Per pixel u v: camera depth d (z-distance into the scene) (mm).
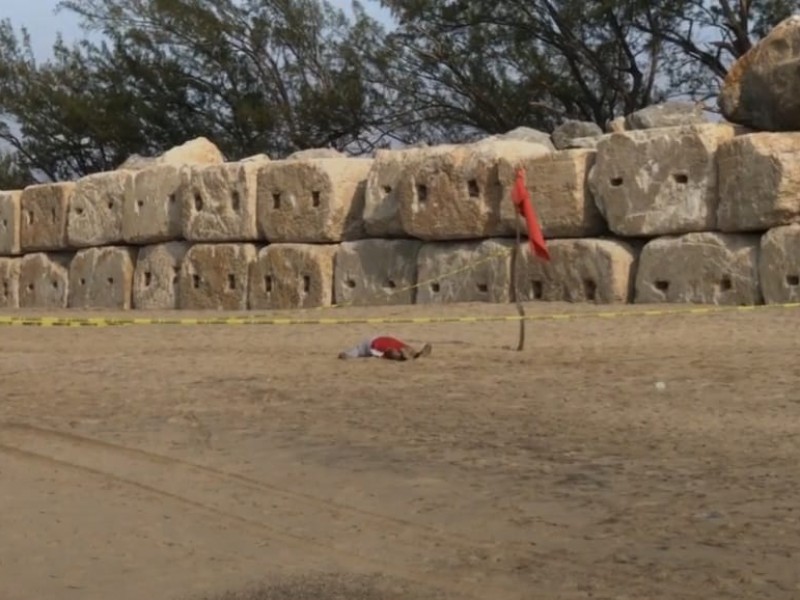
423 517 6742
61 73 35000
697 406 9359
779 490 6930
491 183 17188
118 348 14727
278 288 19422
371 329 15297
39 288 23469
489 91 30656
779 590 5414
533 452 8055
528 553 6059
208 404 10242
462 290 17484
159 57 33719
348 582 5703
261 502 7191
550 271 16562
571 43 29234
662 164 15742
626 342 12977
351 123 31953
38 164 36125
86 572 6031
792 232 14578
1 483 7824
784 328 13102
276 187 19609
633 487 7105
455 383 10805
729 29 28359
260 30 32688
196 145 22750
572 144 19375
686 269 15484
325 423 9250
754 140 14906
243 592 5637
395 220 18359
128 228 21812
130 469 8094
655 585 5531
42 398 10875
